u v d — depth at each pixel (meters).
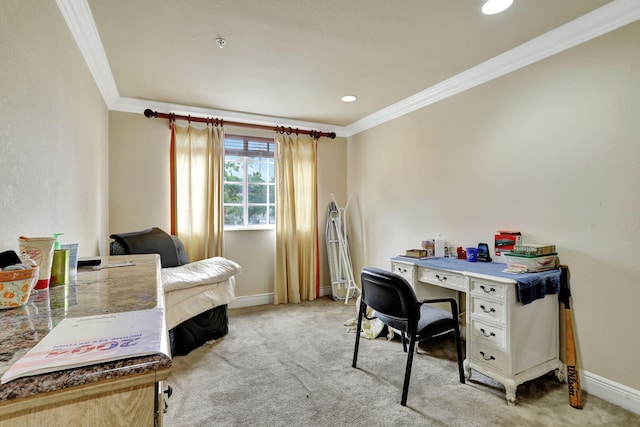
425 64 2.57
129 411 0.50
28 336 0.61
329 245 4.31
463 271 2.22
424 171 3.26
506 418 1.74
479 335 2.06
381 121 3.85
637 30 1.79
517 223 2.41
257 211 4.16
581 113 2.04
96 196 2.60
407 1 1.80
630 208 1.83
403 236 3.54
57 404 0.46
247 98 3.32
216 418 1.75
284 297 4.00
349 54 2.41
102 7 1.82
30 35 1.27
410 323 1.90
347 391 2.01
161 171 3.52
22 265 0.84
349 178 4.51
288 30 2.09
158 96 3.25
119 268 1.45
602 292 1.95
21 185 1.18
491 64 2.51
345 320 3.37
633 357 1.82
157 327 0.65
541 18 1.96
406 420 1.73
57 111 1.59
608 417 1.74
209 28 2.06
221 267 2.96
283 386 2.07
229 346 2.71
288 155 4.06
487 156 2.63
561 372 2.10
